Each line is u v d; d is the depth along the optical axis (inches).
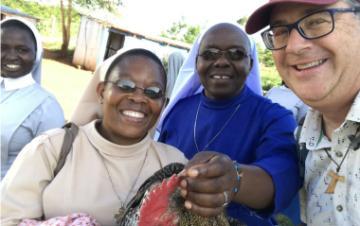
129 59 21.7
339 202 19.4
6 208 20.2
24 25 34.1
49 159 21.1
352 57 17.6
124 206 20.6
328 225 20.2
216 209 15.2
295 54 18.2
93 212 20.7
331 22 17.3
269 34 19.7
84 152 21.8
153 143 23.7
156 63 22.2
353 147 18.7
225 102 27.7
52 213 20.5
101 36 216.4
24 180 20.5
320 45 17.6
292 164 21.8
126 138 22.0
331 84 18.0
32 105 31.6
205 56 27.9
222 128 27.0
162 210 16.3
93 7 294.0
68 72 204.4
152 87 21.5
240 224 19.5
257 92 32.1
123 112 21.5
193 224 16.1
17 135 30.7
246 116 26.5
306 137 21.4
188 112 30.2
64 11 273.3
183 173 15.8
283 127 24.2
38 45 35.0
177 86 36.0
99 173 21.5
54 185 20.6
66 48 250.8
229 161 15.8
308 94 18.4
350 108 18.4
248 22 20.1
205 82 28.5
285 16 18.3
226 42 27.0
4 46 32.8
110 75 21.9
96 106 24.3
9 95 32.1
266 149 23.2
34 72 35.8
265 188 19.6
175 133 30.6
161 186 16.4
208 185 14.8
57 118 32.6
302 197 23.0
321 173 20.6
